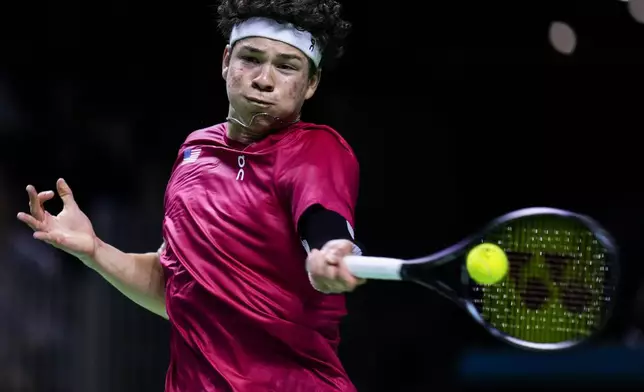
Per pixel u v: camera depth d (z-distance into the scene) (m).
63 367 21.27
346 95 27.23
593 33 27.23
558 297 6.48
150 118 25.22
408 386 25.56
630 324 24.48
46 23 24.17
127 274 8.45
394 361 25.61
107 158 24.28
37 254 22.03
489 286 6.53
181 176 8.10
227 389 7.61
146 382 21.50
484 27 26.73
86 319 21.50
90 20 24.39
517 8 26.42
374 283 25.92
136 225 23.42
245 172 7.62
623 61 27.67
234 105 7.63
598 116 29.05
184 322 7.88
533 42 27.19
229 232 7.56
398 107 27.78
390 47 26.48
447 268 6.41
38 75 24.41
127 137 24.97
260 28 7.51
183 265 7.72
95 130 24.47
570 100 28.92
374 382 25.44
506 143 28.86
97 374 21.30
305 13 7.51
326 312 7.71
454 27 26.59
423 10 26.16
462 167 28.73
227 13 7.81
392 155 27.94
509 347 23.98
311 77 7.90
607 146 29.16
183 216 7.85
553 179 29.17
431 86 27.88
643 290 25.05
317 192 6.96
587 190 29.23
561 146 29.14
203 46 25.22
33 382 21.06
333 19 7.79
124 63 24.97
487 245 6.39
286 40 7.52
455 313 25.95
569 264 6.46
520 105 28.73
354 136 27.48
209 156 7.97
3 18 23.89
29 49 24.33
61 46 24.45
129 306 21.64
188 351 7.87
